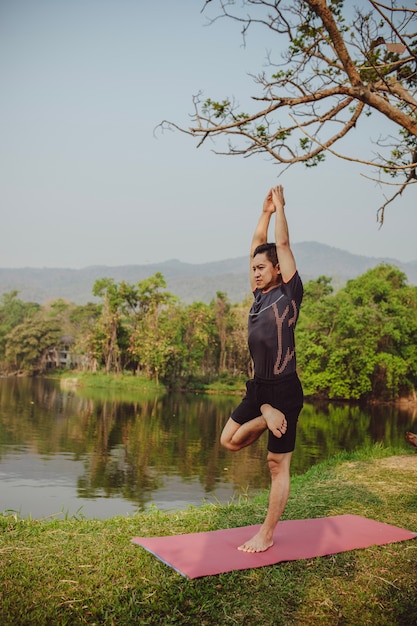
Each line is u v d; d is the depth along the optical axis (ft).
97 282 249.75
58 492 49.62
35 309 443.73
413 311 178.91
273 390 12.64
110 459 68.80
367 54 20.25
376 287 178.70
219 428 103.14
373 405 170.60
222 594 10.96
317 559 12.78
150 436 90.33
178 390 221.46
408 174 26.35
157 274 239.71
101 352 250.98
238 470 62.44
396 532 15.12
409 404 177.68
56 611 10.03
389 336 172.04
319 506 17.92
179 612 10.25
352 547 13.74
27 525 14.89
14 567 11.74
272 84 22.95
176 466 64.49
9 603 10.18
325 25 17.74
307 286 213.25
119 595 10.72
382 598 11.26
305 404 161.07
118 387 225.15
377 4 18.33
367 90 18.93
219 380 237.45
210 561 12.33
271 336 12.61
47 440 83.35
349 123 23.93
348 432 95.30
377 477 23.12
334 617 10.37
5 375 327.47
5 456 68.39
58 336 330.34
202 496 49.26
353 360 165.78
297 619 10.22
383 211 27.09
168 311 239.91
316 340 174.50
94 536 14.05
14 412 121.08
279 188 13.67
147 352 222.69
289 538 14.15
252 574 11.80
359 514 17.21
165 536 14.25
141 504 45.47
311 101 22.54
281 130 23.40
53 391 198.90
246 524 15.52
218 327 244.83
